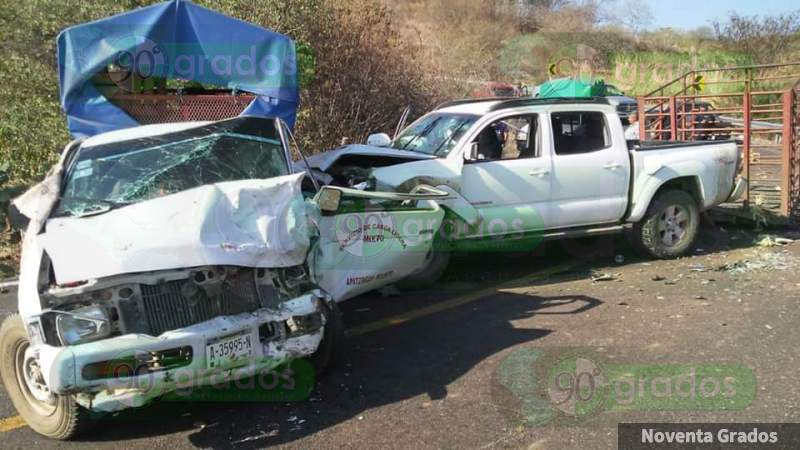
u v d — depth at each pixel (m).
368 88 11.95
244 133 5.46
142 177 4.91
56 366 3.67
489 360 5.17
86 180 4.85
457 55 19.52
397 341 5.68
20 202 4.73
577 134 7.74
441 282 7.50
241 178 5.14
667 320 5.84
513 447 3.94
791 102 9.40
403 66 12.72
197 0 10.24
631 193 7.87
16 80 9.59
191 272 4.14
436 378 4.90
